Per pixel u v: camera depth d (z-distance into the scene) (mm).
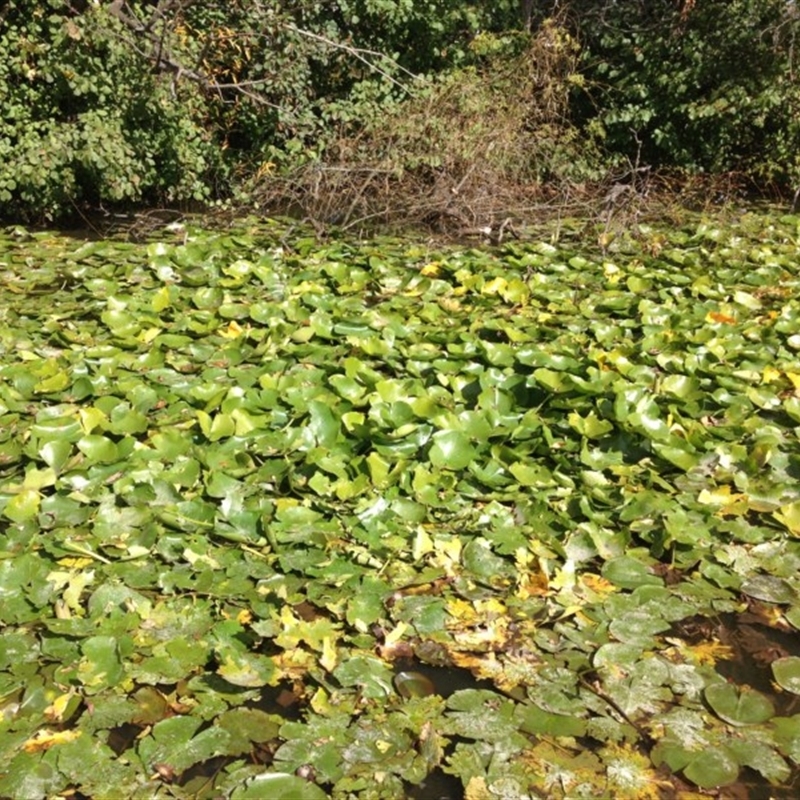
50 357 4707
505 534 3281
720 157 10141
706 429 4012
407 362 4566
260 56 9484
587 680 2701
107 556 3154
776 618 2994
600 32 10609
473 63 10078
